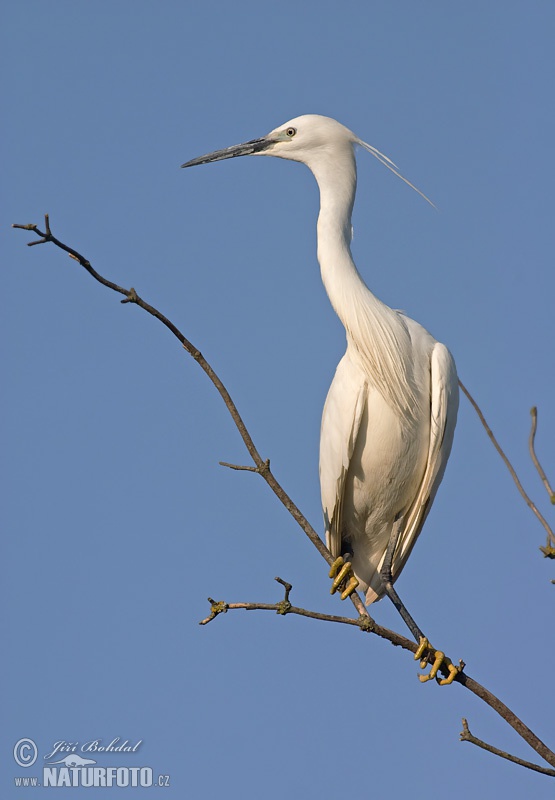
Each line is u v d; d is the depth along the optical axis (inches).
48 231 267.3
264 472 294.4
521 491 232.5
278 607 266.2
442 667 338.6
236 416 294.8
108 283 281.3
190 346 294.2
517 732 269.3
